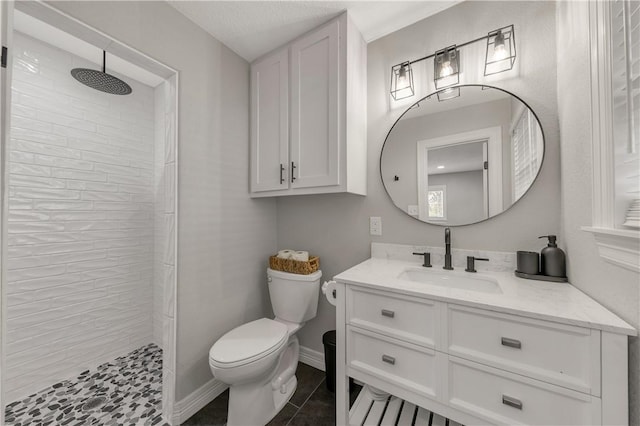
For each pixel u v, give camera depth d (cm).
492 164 125
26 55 153
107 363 186
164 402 137
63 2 96
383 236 156
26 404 145
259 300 188
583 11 87
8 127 56
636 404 61
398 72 151
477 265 127
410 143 146
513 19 122
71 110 170
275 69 166
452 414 83
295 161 154
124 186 198
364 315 102
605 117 73
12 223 146
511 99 122
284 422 132
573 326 67
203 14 139
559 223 111
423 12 140
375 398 122
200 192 148
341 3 132
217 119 159
